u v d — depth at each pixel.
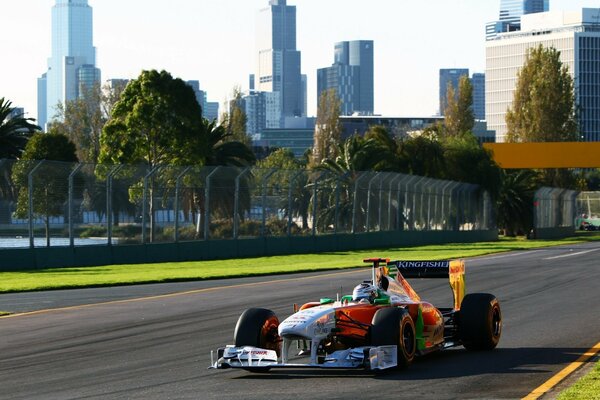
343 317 25.20
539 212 156.25
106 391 23.44
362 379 24.19
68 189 74.00
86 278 62.53
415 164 152.50
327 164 144.25
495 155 152.50
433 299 45.31
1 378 25.77
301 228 97.88
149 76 133.38
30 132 132.88
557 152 150.38
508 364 26.27
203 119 145.88
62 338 33.81
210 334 34.03
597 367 24.95
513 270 67.00
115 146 133.62
